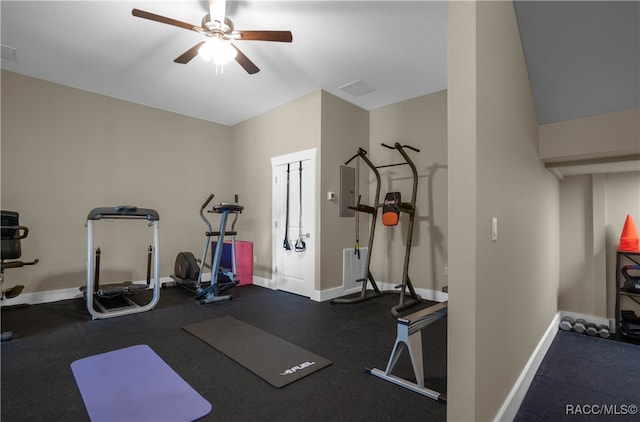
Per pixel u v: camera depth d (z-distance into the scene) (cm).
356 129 485
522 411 195
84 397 193
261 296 451
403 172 465
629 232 313
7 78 386
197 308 389
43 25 292
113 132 465
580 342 309
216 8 237
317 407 187
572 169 317
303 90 435
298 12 272
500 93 171
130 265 479
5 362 239
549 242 310
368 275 430
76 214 433
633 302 332
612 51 207
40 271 405
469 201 139
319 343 280
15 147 391
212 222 570
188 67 373
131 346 271
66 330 309
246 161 559
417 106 452
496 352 166
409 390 205
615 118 238
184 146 537
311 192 442
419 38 310
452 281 143
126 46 328
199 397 195
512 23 198
